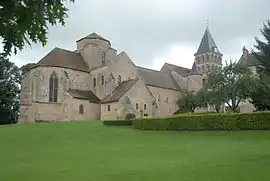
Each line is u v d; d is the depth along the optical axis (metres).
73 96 62.28
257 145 24.03
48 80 64.06
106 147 27.31
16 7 5.81
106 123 45.53
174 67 90.38
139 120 40.22
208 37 112.25
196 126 35.12
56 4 6.27
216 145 25.23
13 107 70.62
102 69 68.69
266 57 46.72
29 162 21.22
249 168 15.45
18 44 6.30
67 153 24.59
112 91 66.62
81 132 38.84
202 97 53.38
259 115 31.66
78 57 72.81
